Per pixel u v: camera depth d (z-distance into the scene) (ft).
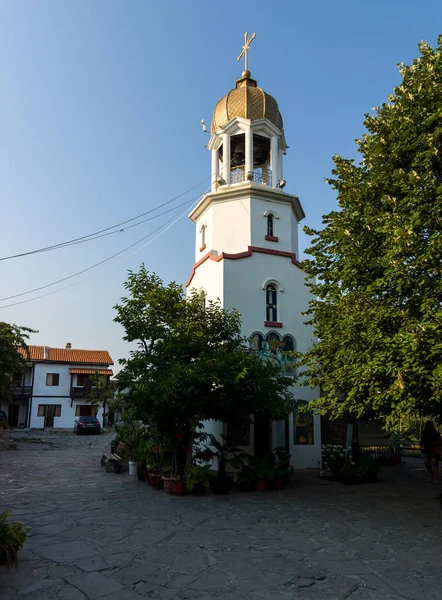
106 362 148.87
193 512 33.14
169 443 40.93
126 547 24.84
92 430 121.90
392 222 27.37
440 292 26.50
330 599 18.44
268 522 30.55
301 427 54.70
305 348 56.70
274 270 57.52
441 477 49.67
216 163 66.69
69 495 39.04
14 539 22.02
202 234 64.64
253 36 66.64
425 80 29.50
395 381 25.20
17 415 140.77
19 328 80.69
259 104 63.82
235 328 45.62
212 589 19.35
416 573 21.34
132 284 45.60
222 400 40.16
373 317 28.45
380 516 32.45
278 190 62.28
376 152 32.22
